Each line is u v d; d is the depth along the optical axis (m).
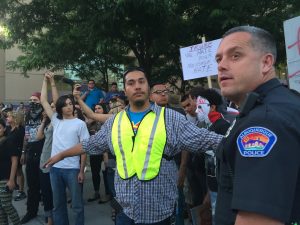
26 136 6.74
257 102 1.36
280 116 1.23
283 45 9.12
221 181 1.49
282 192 1.14
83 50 9.62
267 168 1.16
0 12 9.54
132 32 9.25
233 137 1.35
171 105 5.67
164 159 2.86
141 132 2.90
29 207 6.25
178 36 9.34
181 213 4.26
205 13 8.82
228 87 1.46
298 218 1.20
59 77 12.55
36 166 6.26
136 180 2.83
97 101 9.48
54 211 5.09
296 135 1.20
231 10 8.16
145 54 10.20
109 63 13.38
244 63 1.43
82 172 5.18
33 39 10.22
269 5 8.96
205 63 5.13
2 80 20.52
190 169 4.49
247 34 1.45
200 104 3.66
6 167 5.35
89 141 3.23
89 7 8.45
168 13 7.96
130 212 2.84
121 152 2.93
